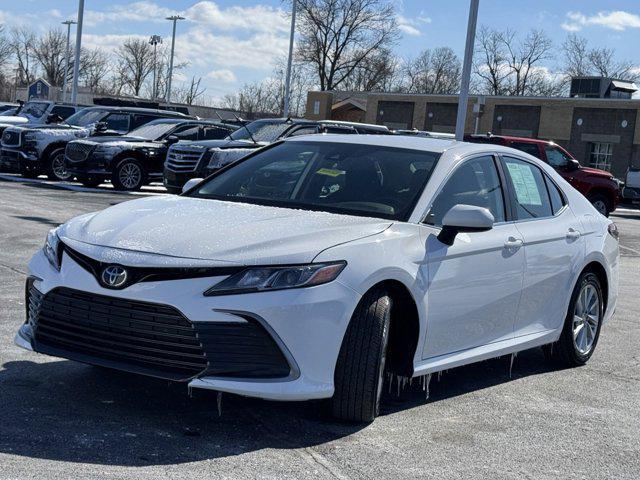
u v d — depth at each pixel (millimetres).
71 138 21328
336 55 71375
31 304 4629
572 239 6250
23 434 4078
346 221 4789
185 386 5051
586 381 6098
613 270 6855
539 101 48625
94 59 97625
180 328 4105
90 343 4320
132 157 19719
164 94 88375
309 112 58844
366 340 4461
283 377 4219
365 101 56781
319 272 4262
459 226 4898
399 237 4754
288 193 5336
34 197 16234
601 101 46438
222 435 4312
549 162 22656
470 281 5180
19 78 96875
